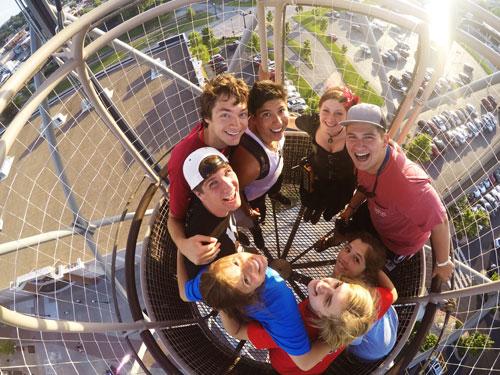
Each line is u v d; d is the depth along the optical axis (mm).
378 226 1544
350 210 1750
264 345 1345
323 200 1793
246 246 2172
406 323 1728
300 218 2277
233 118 1226
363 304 1149
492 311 6492
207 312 2080
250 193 1577
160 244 2023
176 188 1361
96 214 5371
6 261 5094
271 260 2195
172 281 2020
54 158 2887
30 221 5059
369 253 1414
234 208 1214
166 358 1739
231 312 1270
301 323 1224
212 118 1243
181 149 1348
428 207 1291
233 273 1120
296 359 1251
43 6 2934
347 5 1746
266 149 1418
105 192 5461
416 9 1610
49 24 3018
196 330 1972
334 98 1461
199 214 1280
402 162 1288
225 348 1970
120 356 5973
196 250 1259
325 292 1178
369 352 1542
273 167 1475
